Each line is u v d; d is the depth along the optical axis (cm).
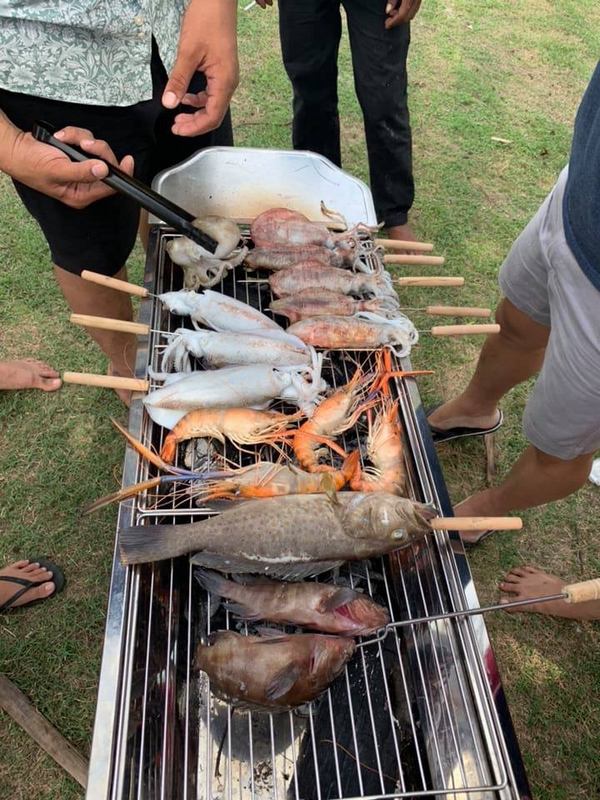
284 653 139
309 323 194
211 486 165
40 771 192
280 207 234
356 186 235
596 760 210
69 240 206
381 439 175
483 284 355
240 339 188
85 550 237
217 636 145
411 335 196
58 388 280
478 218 390
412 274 354
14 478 254
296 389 182
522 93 488
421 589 159
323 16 300
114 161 170
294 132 361
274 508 154
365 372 202
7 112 181
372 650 163
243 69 462
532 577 241
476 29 544
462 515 238
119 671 130
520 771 128
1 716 199
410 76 486
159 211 177
